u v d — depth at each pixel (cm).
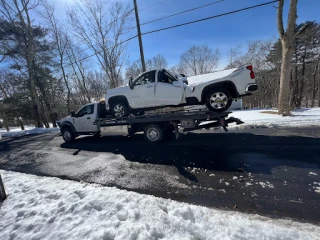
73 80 2291
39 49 1634
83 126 719
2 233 213
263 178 300
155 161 426
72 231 202
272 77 2750
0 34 1311
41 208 257
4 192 297
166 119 525
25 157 610
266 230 179
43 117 2092
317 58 2444
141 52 1015
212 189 284
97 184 336
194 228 189
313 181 278
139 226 195
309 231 180
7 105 2175
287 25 849
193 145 512
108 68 1700
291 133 538
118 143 642
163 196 279
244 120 807
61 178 388
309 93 2905
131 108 582
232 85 473
